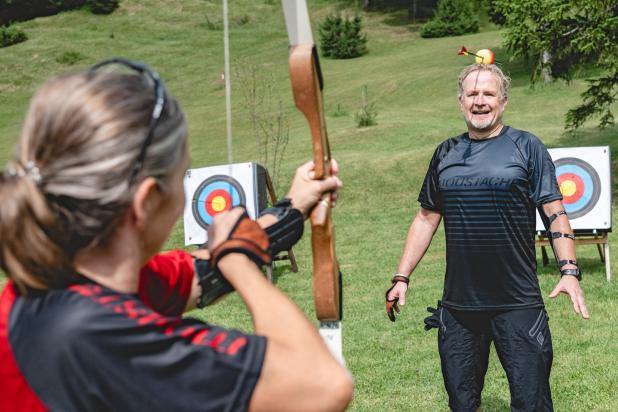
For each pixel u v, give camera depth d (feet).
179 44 152.25
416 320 22.65
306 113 4.03
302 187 4.10
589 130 58.75
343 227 41.32
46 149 2.82
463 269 10.38
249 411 2.89
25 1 179.42
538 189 10.32
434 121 71.77
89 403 2.92
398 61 117.91
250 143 76.02
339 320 4.21
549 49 43.29
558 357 18.28
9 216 2.82
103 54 146.51
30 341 2.94
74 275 3.00
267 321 3.07
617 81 43.68
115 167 2.84
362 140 65.41
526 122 66.85
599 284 25.52
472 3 126.82
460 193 10.34
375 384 17.33
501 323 10.23
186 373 2.89
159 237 3.15
